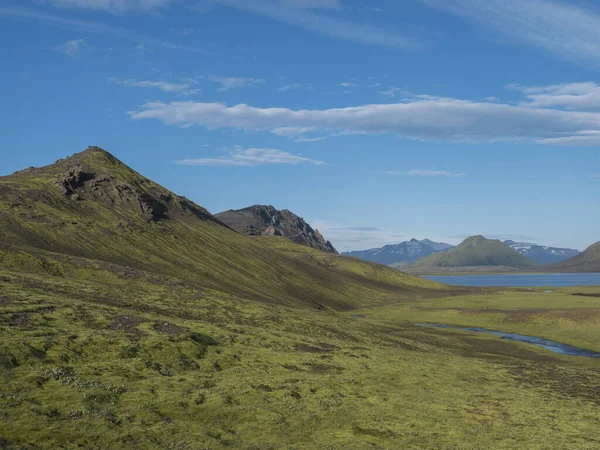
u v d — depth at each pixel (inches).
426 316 7160.4
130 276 4781.0
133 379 1924.2
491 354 4249.5
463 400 2285.9
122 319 2760.8
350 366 2728.8
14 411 1408.7
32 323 2326.5
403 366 2910.9
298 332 3774.6
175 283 4923.7
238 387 2032.5
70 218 7106.3
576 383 2903.5
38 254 4734.3
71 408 1517.0
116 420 1510.8
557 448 1654.8
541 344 4992.6
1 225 5846.5
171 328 2760.8
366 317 7327.8
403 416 1940.2
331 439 1624.0
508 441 1708.9
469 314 6904.5
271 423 1706.4
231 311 4065.0
